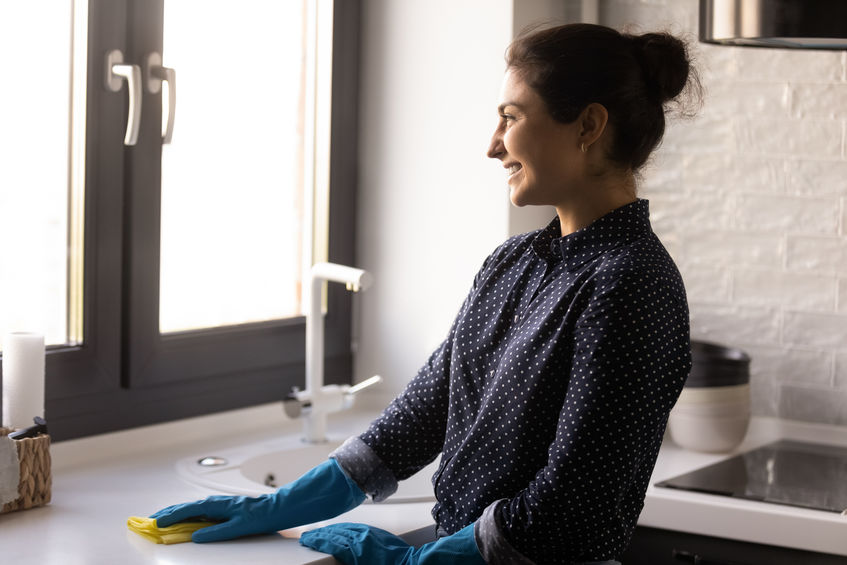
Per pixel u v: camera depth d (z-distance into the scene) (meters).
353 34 2.62
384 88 2.63
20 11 2.00
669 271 1.44
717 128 2.54
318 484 1.65
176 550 1.56
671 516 2.01
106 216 2.12
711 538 1.99
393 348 2.67
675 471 2.19
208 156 2.37
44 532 1.64
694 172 2.57
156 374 2.24
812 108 2.46
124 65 2.10
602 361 1.36
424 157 2.59
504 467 1.47
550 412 1.44
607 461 1.35
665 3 2.57
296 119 2.56
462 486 1.53
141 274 2.20
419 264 2.62
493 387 1.49
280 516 1.63
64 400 2.08
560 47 1.44
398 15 2.60
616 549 1.43
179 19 2.28
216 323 2.42
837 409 2.47
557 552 1.39
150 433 2.24
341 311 2.67
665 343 1.38
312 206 2.62
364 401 2.68
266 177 2.50
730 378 2.30
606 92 1.43
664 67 1.48
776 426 2.52
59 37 2.06
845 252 2.45
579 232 1.48
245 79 2.43
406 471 1.68
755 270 2.53
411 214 2.62
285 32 2.52
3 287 2.01
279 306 2.56
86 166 2.08
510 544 1.40
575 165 1.47
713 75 2.54
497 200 2.50
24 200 2.03
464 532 1.44
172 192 2.30
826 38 1.82
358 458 1.65
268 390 2.52
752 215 2.52
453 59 2.54
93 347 2.12
